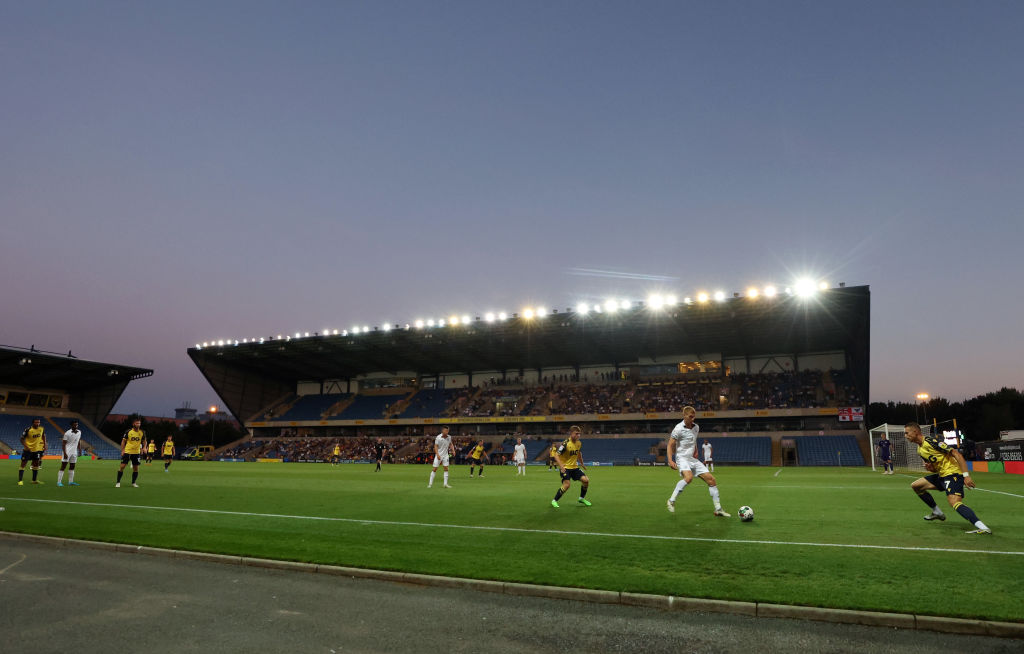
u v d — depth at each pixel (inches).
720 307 1987.0
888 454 1233.4
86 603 237.3
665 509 506.0
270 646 189.6
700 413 2338.8
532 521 434.0
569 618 217.8
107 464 1711.4
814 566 274.4
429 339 2450.8
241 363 2923.2
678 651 184.9
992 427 2896.2
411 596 247.3
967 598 220.8
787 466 1962.4
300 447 2765.7
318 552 321.1
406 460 2453.2
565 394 2701.8
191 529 402.3
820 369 2487.7
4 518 454.6
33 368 2453.2
